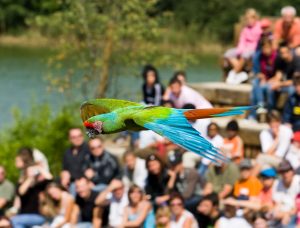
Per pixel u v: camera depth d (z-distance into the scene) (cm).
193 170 1484
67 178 1555
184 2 5347
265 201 1426
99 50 2697
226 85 1981
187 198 1459
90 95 2742
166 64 2681
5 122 2816
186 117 586
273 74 1786
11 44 5672
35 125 2259
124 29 2630
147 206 1421
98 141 1570
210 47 5275
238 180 1458
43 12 5750
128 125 594
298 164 1567
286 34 1856
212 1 5341
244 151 1780
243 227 1391
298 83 1625
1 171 1567
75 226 1472
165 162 1492
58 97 3130
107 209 1475
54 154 2175
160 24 2852
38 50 5281
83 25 2667
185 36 5228
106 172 1566
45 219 1500
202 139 566
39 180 1520
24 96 3312
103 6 2675
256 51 1803
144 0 2680
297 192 1391
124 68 2698
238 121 1819
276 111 1764
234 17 5331
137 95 2673
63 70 3638
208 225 1428
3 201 1561
